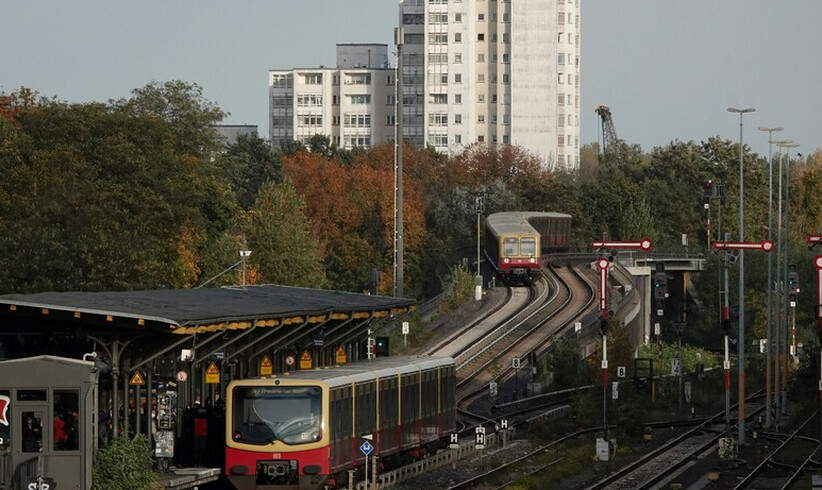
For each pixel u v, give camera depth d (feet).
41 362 379.96
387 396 487.61
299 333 524.52
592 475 539.70
